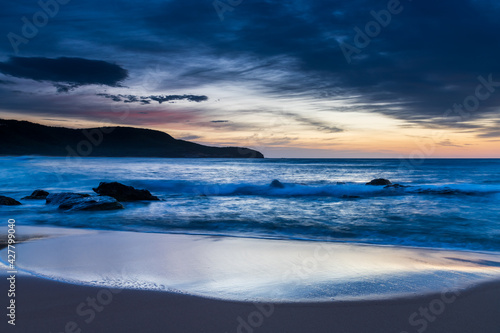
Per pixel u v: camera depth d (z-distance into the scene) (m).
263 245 7.68
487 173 49.03
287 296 4.21
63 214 13.05
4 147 183.88
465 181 34.06
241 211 13.78
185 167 74.88
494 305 3.91
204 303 3.95
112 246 7.43
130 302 3.96
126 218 12.05
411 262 6.15
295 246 7.59
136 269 5.49
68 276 5.02
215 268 5.61
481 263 6.16
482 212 13.11
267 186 24.14
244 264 5.89
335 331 3.23
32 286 4.53
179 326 3.33
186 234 9.27
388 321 3.47
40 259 6.11
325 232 9.67
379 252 7.02
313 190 22.66
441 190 21.19
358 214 12.84
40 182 28.77
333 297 4.17
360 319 3.52
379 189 22.52
